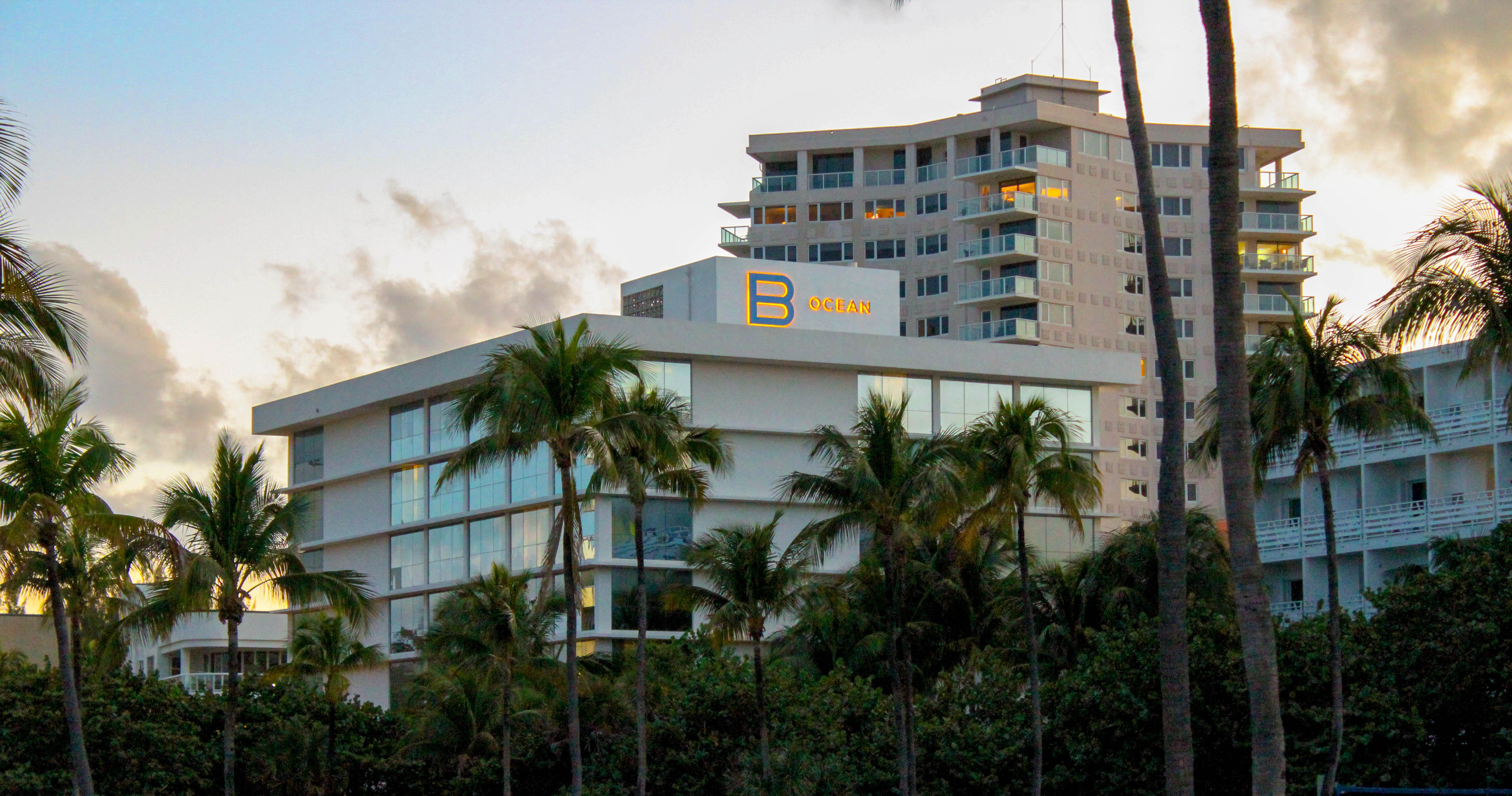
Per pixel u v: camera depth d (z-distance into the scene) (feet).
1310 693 175.22
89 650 212.02
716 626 189.16
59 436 150.82
